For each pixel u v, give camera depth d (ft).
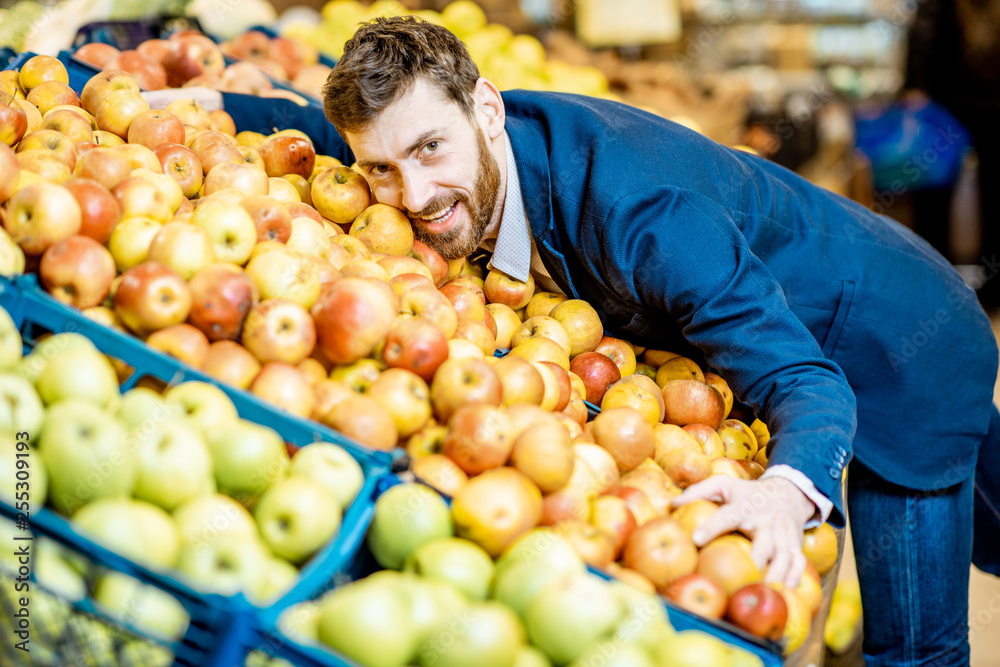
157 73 7.45
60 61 6.84
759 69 13.73
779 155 13.85
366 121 5.00
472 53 10.67
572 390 5.26
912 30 12.88
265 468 3.59
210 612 2.91
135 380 3.88
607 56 12.64
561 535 3.84
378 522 3.62
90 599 3.05
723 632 3.53
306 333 4.22
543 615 3.35
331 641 3.18
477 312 5.53
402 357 4.33
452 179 5.27
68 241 4.11
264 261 4.46
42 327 4.16
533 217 5.51
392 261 5.35
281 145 6.13
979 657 8.05
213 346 4.17
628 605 3.45
